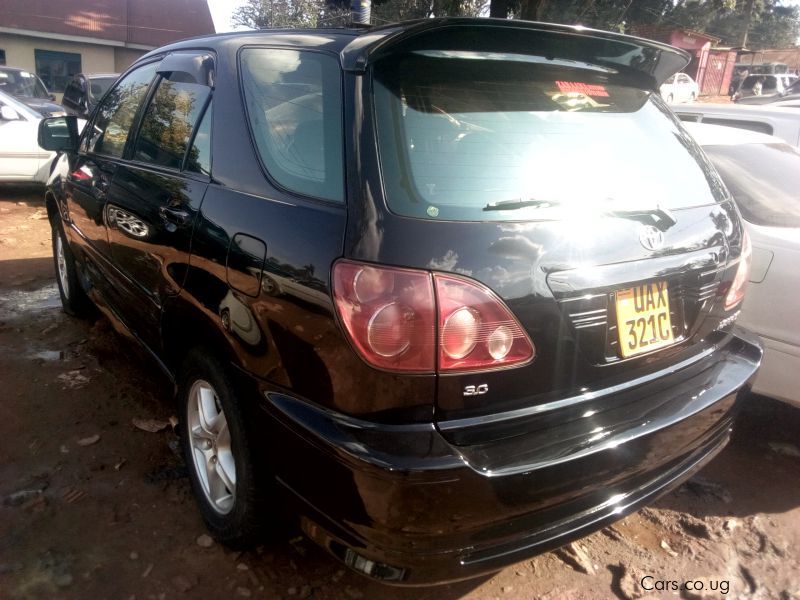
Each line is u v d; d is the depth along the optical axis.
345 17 5.28
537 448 1.95
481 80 2.20
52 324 4.50
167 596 2.34
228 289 2.25
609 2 15.31
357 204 1.89
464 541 1.87
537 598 2.51
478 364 1.85
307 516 2.02
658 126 2.68
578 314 2.01
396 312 1.79
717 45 32.69
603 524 2.15
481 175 2.00
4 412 3.38
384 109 2.00
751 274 3.23
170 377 2.96
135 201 2.99
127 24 23.12
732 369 2.61
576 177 2.17
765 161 3.91
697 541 2.88
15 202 8.44
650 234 2.20
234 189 2.36
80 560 2.46
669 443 2.27
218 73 2.70
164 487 2.90
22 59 21.59
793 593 2.61
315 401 1.96
